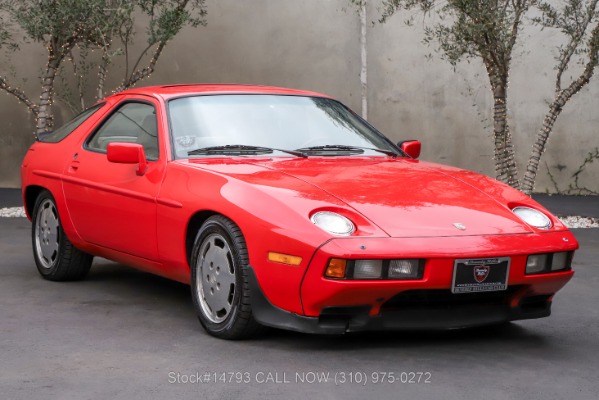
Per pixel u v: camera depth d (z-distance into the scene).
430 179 5.04
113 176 5.63
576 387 3.98
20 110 13.18
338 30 13.20
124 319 5.25
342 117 5.93
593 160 13.12
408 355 4.50
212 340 4.75
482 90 13.10
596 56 10.12
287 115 5.68
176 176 5.10
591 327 5.25
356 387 3.93
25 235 8.84
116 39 13.04
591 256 8.15
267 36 13.24
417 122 13.21
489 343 4.79
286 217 4.39
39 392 3.82
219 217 4.73
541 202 12.29
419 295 4.43
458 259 4.31
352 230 4.33
